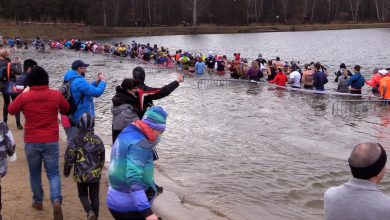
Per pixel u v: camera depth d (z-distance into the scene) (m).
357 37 83.12
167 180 8.82
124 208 4.21
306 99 19.67
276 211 7.34
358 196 3.19
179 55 34.62
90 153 6.01
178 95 20.91
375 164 3.17
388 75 18.97
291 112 16.67
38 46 55.81
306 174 9.26
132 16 115.06
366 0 125.31
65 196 7.47
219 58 31.44
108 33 94.88
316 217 7.11
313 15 123.50
